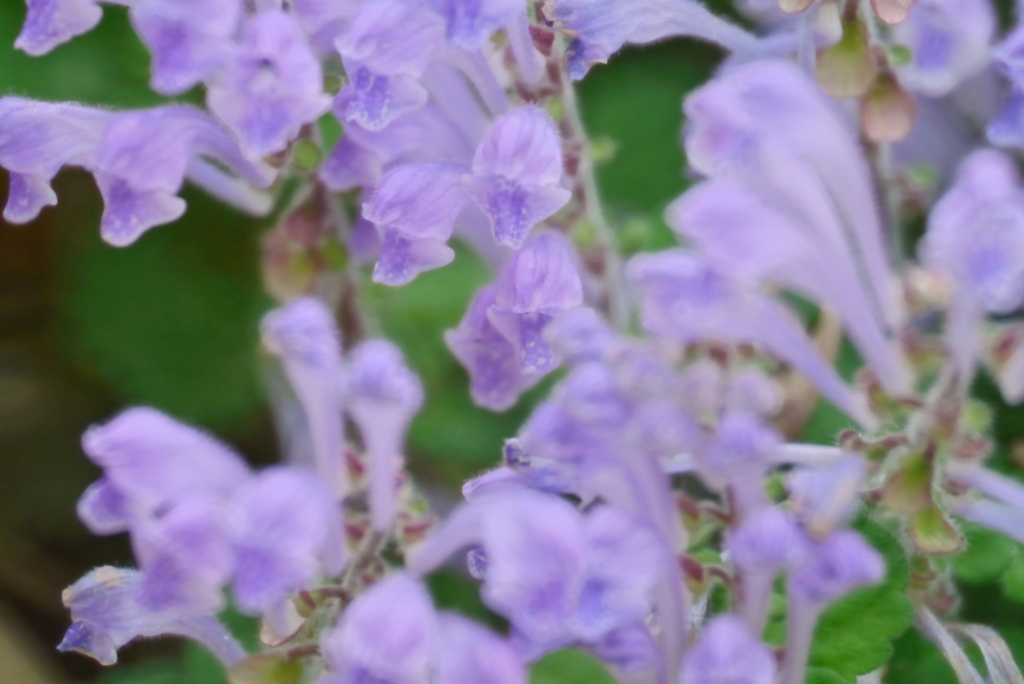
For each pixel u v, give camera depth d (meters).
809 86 0.27
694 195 0.27
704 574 0.27
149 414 0.27
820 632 0.28
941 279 0.27
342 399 0.27
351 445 0.28
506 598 0.26
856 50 0.28
